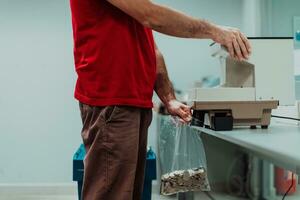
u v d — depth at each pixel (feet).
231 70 5.03
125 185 2.38
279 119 5.57
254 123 4.35
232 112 4.27
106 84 2.37
